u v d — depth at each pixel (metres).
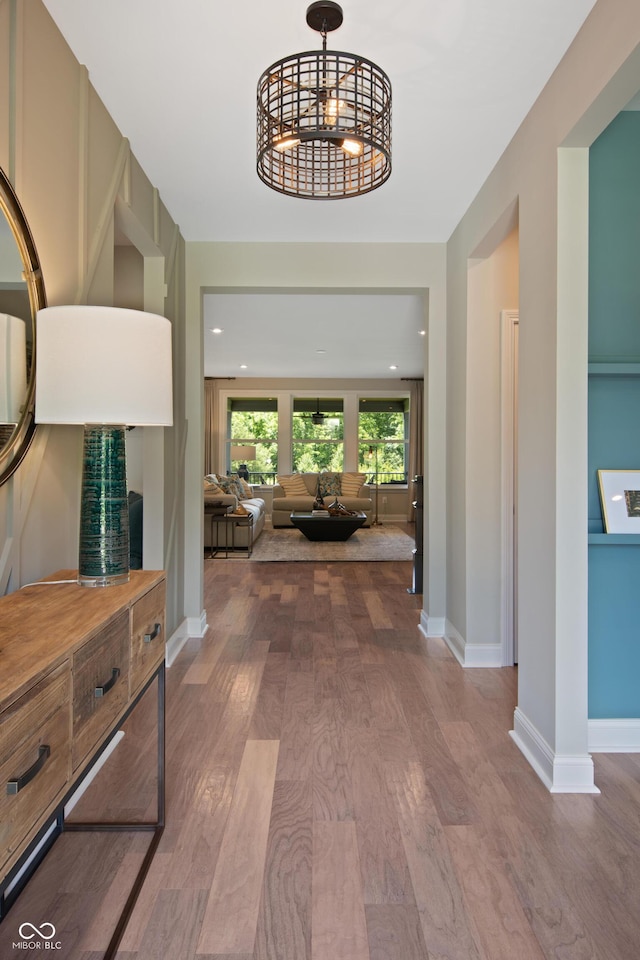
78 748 1.11
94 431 1.57
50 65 1.71
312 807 1.84
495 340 3.19
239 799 1.88
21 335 1.50
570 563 1.98
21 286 1.50
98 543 1.56
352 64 1.61
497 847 1.65
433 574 3.73
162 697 1.71
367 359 8.11
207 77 2.01
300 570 5.96
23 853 0.90
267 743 2.27
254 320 5.76
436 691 2.82
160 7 1.68
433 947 1.30
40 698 0.95
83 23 1.75
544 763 2.03
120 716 1.35
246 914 1.39
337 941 1.31
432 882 1.51
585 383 1.98
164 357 1.55
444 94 2.11
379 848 1.64
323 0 1.64
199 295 3.63
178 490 3.52
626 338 2.26
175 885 1.49
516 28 1.77
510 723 2.47
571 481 1.98
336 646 3.52
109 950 1.27
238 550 7.08
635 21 1.48
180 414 3.55
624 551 2.24
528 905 1.43
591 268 2.25
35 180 1.63
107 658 1.27
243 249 3.61
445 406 3.70
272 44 1.84
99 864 1.58
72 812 1.80
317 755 2.18
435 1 1.66
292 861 1.58
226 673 3.05
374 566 6.19
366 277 3.63
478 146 2.48
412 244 3.64
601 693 2.26
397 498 10.35
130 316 1.44
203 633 3.77
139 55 1.90
